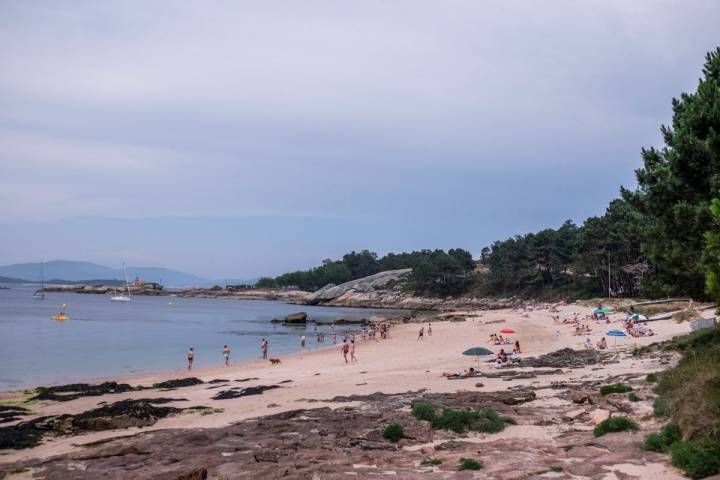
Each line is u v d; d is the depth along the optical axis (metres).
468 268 167.38
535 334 59.19
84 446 18.62
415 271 177.88
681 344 30.06
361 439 16.14
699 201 21.83
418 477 11.56
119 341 65.31
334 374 37.16
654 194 23.08
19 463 15.90
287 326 97.00
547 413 18.17
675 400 14.17
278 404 24.91
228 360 50.47
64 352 54.09
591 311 86.44
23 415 25.98
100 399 30.14
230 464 13.68
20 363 46.75
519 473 11.30
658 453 12.12
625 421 14.54
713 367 15.52
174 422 22.77
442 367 37.38
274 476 12.24
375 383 29.92
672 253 22.78
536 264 136.25
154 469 13.70
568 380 25.62
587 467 11.39
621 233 100.19
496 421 16.86
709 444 11.13
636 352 33.88
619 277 107.88
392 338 67.12
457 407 19.50
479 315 100.00
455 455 13.51
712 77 22.78
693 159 21.28
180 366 47.28
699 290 22.53
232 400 27.80
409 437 16.08
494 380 28.03
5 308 134.50
